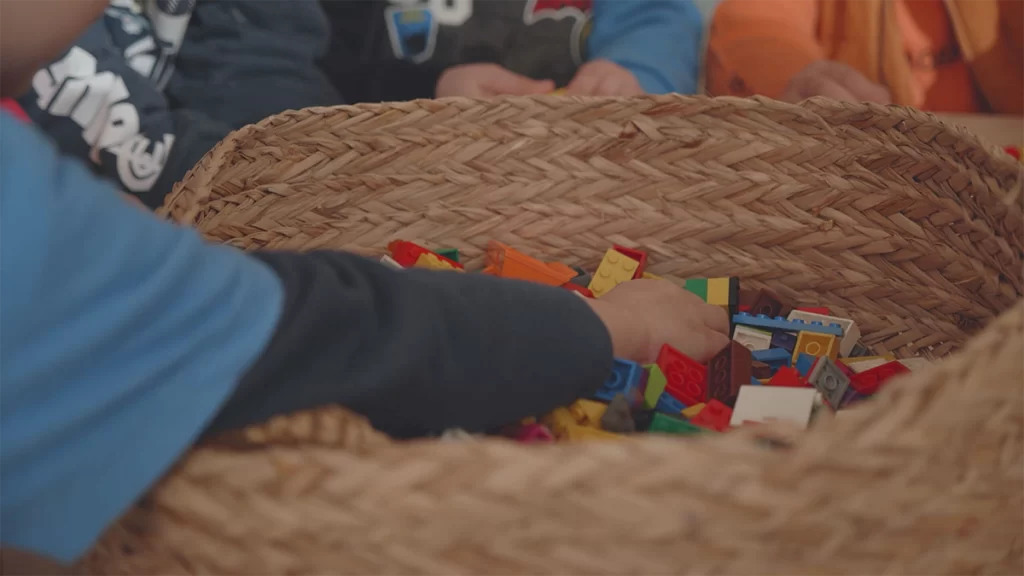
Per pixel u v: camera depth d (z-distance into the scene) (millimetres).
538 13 1679
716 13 1716
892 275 857
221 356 404
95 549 449
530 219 902
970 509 433
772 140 863
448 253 872
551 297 597
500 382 539
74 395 365
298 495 389
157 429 384
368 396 466
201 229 771
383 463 387
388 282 513
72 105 1170
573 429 603
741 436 396
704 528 383
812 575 407
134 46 1338
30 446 355
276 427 440
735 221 888
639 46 1620
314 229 870
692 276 902
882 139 832
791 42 1624
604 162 889
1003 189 749
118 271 372
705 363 754
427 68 1616
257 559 402
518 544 389
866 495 399
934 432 404
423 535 386
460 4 1627
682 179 887
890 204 840
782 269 885
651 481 377
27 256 345
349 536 390
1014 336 430
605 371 614
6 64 424
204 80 1405
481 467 380
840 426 394
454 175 889
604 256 861
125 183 1222
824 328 801
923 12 1611
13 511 366
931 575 435
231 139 792
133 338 379
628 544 386
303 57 1479
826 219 867
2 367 348
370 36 1610
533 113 882
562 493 377
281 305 437
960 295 824
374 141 868
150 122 1260
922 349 854
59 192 360
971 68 1600
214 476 392
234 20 1451
